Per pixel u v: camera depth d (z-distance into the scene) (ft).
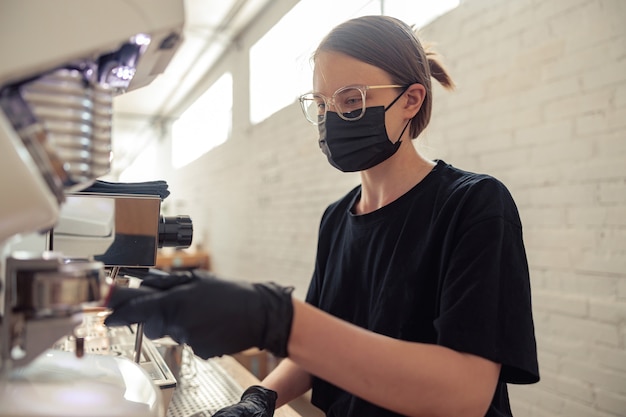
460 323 2.04
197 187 21.76
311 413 4.94
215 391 3.32
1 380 1.44
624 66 4.72
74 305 1.31
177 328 1.50
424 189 2.78
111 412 1.43
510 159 5.96
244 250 15.78
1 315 1.45
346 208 3.48
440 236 2.54
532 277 5.71
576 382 5.21
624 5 4.70
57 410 1.35
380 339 1.83
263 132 14.12
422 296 2.59
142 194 2.29
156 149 29.71
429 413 1.83
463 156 6.65
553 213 5.45
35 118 1.29
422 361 1.83
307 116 3.38
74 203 2.02
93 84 1.46
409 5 8.11
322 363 1.69
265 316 1.57
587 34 5.05
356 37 2.72
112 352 3.19
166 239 2.33
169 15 1.39
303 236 11.69
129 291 1.51
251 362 7.39
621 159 4.76
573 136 5.21
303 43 12.11
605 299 4.93
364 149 2.82
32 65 1.24
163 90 21.99
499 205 2.30
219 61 18.33
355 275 3.04
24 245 1.95
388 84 2.74
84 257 1.98
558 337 5.41
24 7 1.24
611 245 4.87
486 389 1.94
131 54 1.53
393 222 2.84
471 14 6.51
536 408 5.63
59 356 1.84
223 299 1.51
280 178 13.00
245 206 15.70
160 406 1.64
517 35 5.85
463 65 6.64
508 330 2.10
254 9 14.26
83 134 1.41
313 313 1.70
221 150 18.19
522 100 5.79
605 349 4.93
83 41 1.29
